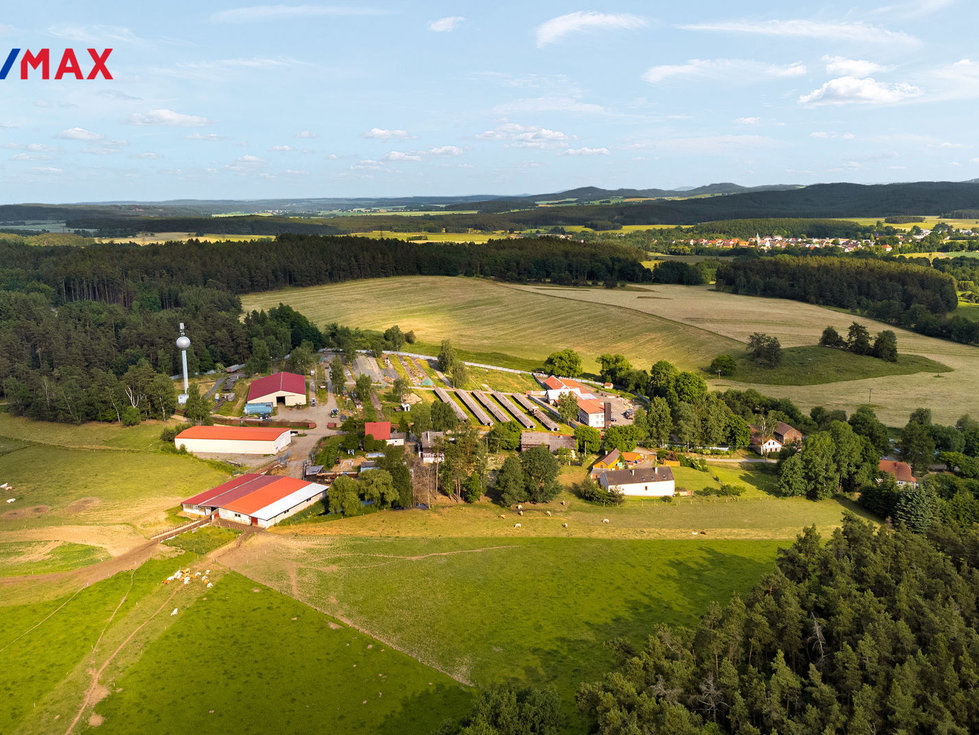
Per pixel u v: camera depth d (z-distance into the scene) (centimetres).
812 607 6291
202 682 6191
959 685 5144
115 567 8206
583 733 5556
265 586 7869
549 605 7694
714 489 12131
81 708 5838
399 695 6106
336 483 10275
